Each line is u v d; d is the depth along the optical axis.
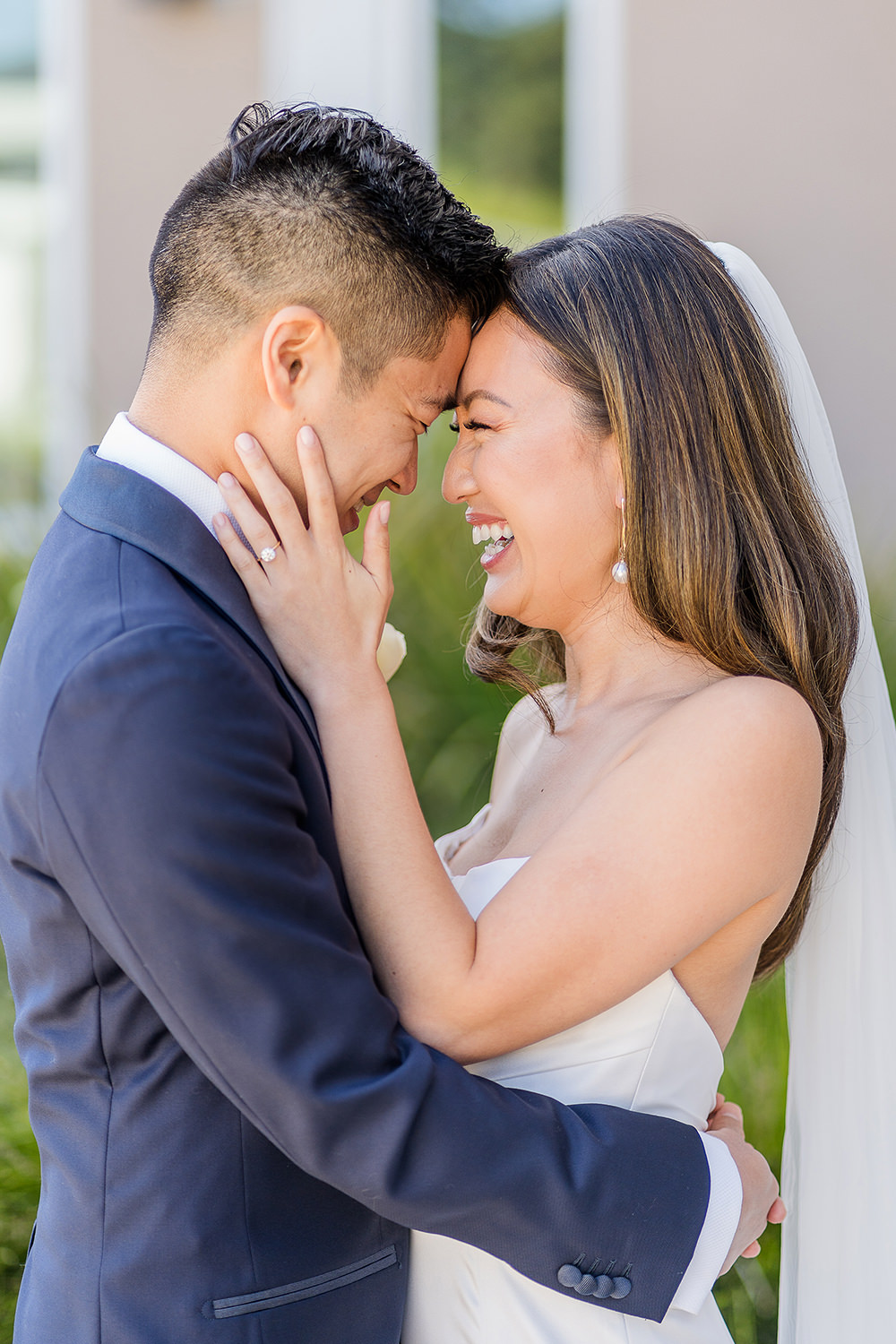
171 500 1.21
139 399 1.31
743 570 1.38
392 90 4.75
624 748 1.38
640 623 1.47
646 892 1.23
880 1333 1.54
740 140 4.84
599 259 1.40
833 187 4.86
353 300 1.25
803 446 1.59
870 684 1.62
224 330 1.25
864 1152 1.56
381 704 1.29
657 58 4.81
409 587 3.37
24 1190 2.19
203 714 1.05
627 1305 1.19
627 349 1.36
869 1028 1.57
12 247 5.04
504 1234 1.15
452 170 4.88
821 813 1.43
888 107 4.82
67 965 1.13
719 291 1.40
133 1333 1.11
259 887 1.06
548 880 1.25
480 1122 1.13
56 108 4.96
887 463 4.91
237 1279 1.13
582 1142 1.18
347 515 1.39
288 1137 1.08
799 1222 1.61
